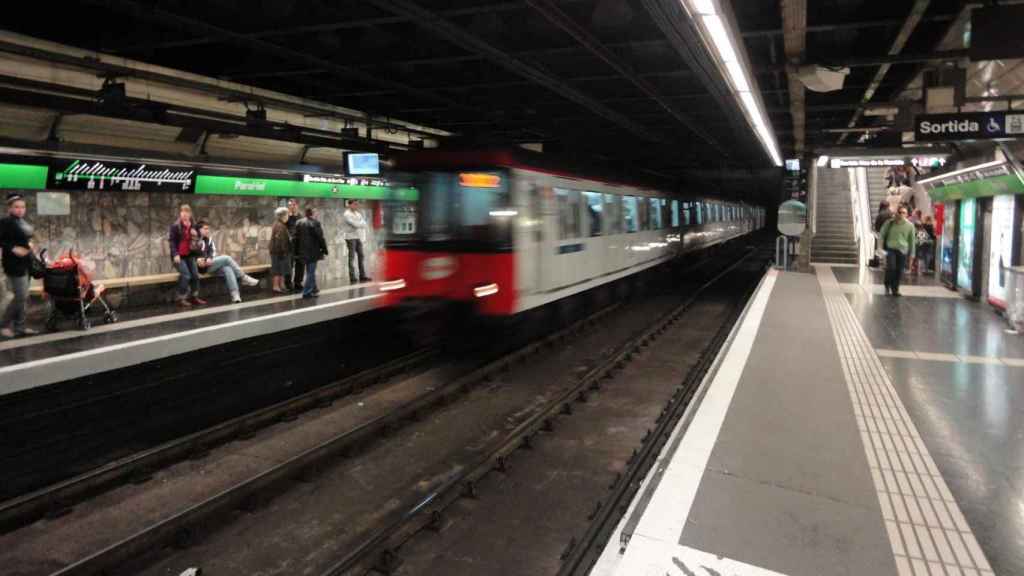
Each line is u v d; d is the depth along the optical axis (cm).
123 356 763
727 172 3475
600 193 1212
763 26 764
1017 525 401
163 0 638
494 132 1678
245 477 585
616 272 1299
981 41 661
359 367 1030
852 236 2352
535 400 791
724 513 412
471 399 794
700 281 2012
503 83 1038
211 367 838
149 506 532
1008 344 898
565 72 1003
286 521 499
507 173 904
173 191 1152
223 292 1304
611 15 785
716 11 547
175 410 775
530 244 941
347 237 1471
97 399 696
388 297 984
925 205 2012
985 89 1091
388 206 981
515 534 470
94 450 682
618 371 912
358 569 415
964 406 630
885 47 873
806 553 366
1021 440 543
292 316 1034
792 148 2067
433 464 604
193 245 1141
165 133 1113
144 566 439
